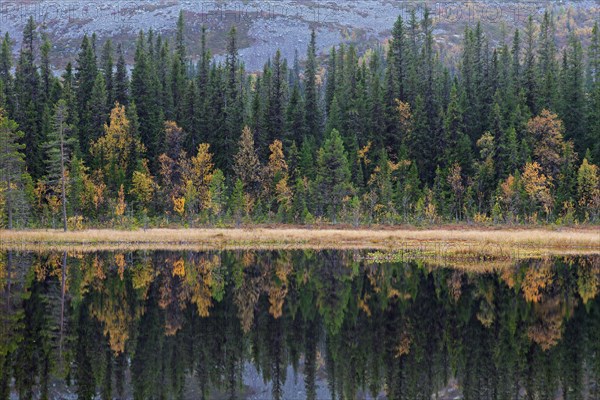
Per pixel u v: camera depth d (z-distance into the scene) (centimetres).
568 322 2538
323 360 2105
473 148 8925
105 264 4234
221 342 2286
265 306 2894
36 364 2003
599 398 1712
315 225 7388
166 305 2884
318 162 8169
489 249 4862
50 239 5772
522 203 7512
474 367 1992
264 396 1783
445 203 8038
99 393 1775
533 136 8275
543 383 1838
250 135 8538
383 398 1759
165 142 8600
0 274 3706
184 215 7512
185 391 1817
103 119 8956
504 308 2812
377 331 2431
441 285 3412
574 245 5353
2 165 6581
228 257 4753
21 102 8756
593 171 7531
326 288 3381
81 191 7231
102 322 2536
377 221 7612
